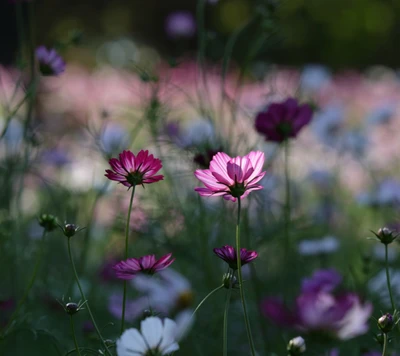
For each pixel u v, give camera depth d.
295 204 3.74
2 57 13.39
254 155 1.80
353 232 3.94
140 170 1.86
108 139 3.23
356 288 2.39
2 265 2.70
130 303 2.21
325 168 4.57
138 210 3.01
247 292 2.64
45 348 2.53
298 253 2.84
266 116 2.42
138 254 3.33
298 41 16.41
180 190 3.21
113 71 10.60
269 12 2.82
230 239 2.87
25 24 11.44
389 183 3.66
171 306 2.11
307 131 4.87
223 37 17.28
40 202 3.74
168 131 2.99
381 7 18.36
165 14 20.20
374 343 2.25
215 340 2.41
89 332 2.25
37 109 4.66
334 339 1.63
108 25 19.73
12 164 2.72
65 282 2.92
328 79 4.43
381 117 4.99
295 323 1.64
